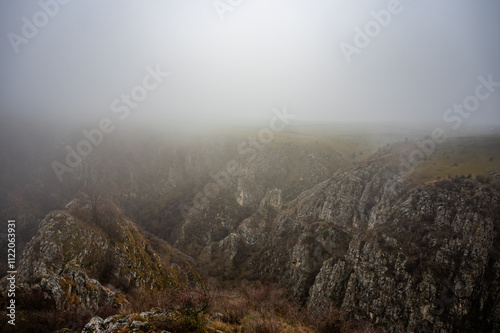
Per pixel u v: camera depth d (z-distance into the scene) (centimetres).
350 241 6756
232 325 1912
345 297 5288
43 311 2102
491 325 4103
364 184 8131
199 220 11612
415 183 6769
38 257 4222
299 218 8769
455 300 4384
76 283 2681
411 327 4372
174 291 2178
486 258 4528
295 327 2411
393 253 5375
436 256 4919
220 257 9050
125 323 1569
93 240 4931
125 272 4791
